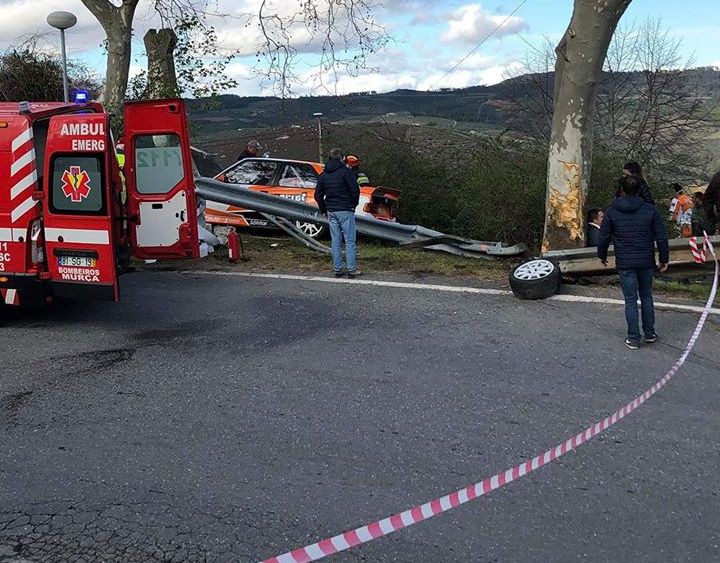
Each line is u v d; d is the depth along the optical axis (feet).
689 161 63.36
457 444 14.60
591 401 16.79
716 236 26.76
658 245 20.44
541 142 41.09
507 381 18.10
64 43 42.68
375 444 14.62
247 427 15.49
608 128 65.36
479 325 22.93
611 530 11.54
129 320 24.35
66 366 19.63
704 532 11.50
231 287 28.76
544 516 11.94
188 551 11.02
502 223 37.14
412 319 23.70
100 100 44.70
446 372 18.75
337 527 11.64
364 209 40.50
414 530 11.54
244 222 42.24
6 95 61.62
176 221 26.91
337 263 30.42
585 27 28.04
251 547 11.10
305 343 21.35
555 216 30.30
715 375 18.40
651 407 16.37
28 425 15.70
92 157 21.63
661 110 66.49
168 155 26.53
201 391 17.60
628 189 20.77
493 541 11.23
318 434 15.11
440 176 47.37
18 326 23.80
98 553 10.98
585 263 27.58
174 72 49.34
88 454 14.29
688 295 26.37
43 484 13.12
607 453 14.16
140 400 17.08
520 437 14.92
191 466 13.76
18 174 22.18
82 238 22.16
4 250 22.59
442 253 35.53
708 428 15.29
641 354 20.06
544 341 21.26
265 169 43.47
